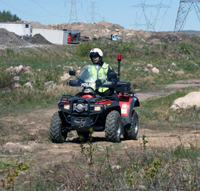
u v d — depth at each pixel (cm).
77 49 8519
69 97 1588
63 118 1608
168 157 1094
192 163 1035
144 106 3041
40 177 960
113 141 1577
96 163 1112
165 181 860
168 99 3325
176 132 2073
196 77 6931
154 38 11906
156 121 2525
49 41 11888
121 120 1623
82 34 16500
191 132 2061
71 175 941
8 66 5472
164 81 6106
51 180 945
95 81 1602
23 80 4284
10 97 3256
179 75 6925
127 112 1677
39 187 905
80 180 859
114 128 1552
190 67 7606
